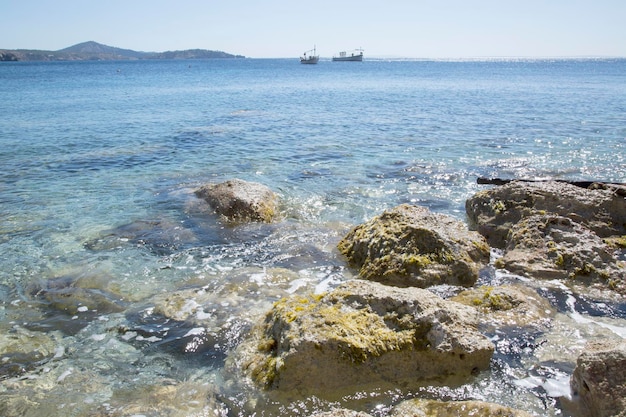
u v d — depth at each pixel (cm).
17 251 1070
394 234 945
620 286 855
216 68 17125
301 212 1340
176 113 3547
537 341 699
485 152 2150
